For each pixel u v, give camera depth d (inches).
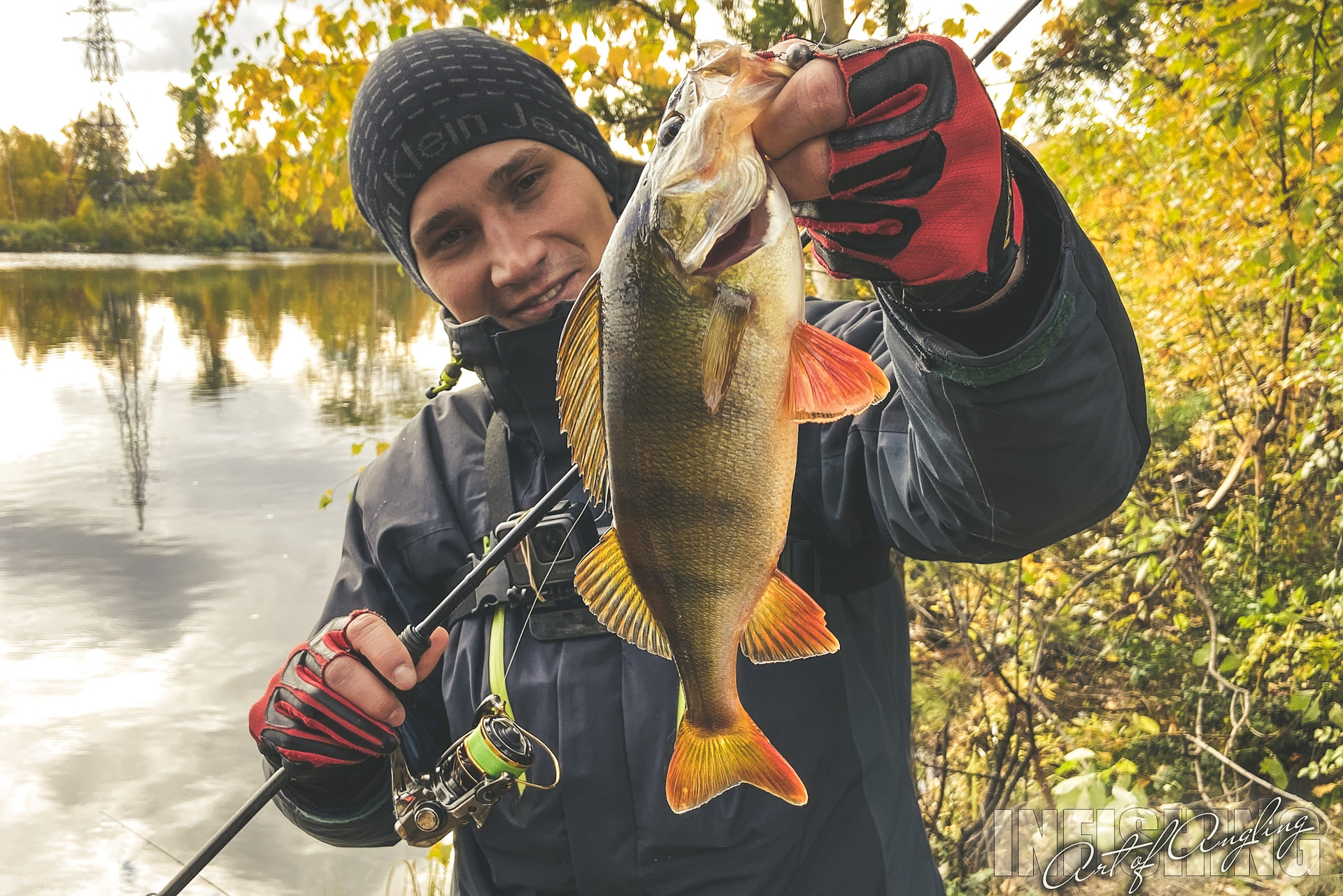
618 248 49.1
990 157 41.7
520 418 74.8
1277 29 153.6
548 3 148.3
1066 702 192.4
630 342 48.7
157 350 1138.7
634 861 65.2
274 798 77.8
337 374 938.1
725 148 44.9
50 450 648.4
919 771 177.8
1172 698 184.5
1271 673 174.1
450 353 83.5
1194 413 193.2
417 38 79.6
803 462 67.4
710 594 50.6
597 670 67.1
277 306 1631.4
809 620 52.0
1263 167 219.0
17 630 356.8
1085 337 44.6
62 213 3080.7
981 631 195.3
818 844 65.2
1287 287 197.5
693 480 49.0
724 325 46.4
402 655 66.1
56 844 232.5
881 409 60.7
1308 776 164.9
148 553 442.3
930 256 42.9
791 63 45.0
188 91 237.6
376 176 79.7
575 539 69.7
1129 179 279.7
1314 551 196.5
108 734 280.5
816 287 162.4
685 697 53.0
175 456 617.3
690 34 144.8
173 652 340.5
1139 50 160.2
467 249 78.2
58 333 1314.0
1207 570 202.5
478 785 64.9
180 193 3134.8
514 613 71.8
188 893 212.4
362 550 82.1
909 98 41.3
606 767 65.4
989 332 46.1
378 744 66.4
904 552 62.0
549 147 77.1
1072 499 48.6
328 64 218.8
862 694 68.6
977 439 46.9
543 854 68.2
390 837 78.8
